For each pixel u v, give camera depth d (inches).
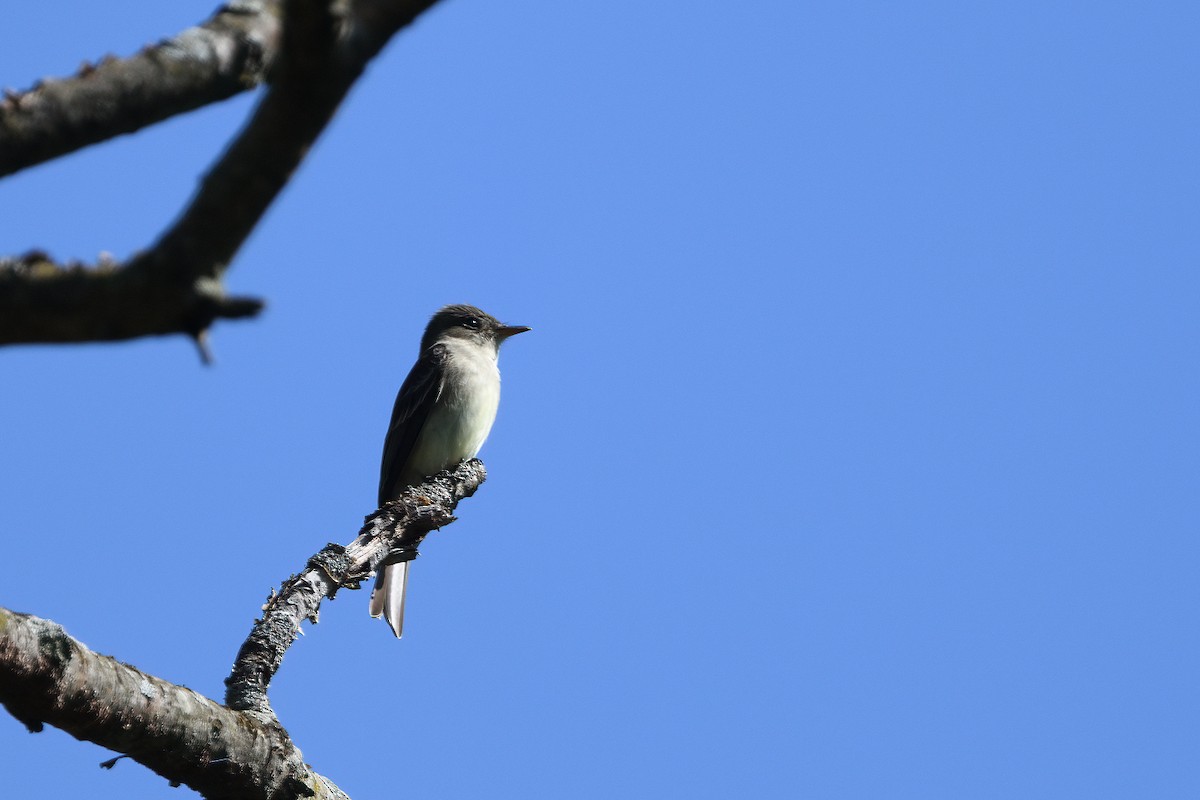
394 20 182.2
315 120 176.4
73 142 218.2
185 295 171.9
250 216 175.3
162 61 225.1
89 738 299.0
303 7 167.6
